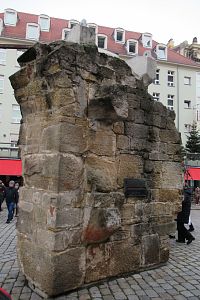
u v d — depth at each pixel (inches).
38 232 179.5
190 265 234.7
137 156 216.7
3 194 665.0
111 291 178.2
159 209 228.8
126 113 186.4
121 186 205.6
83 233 179.0
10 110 1282.0
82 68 186.5
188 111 1574.8
